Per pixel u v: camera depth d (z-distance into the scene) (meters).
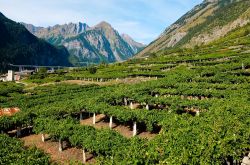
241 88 55.00
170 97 51.62
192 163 20.94
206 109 44.00
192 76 74.69
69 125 39.09
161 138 26.05
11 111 62.25
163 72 94.19
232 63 91.69
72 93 76.56
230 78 66.00
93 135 33.81
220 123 26.75
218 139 23.03
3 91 91.31
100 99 56.12
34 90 93.31
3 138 34.53
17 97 78.38
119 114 43.91
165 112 42.12
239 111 32.75
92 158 35.84
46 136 46.44
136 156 22.69
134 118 41.78
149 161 22.52
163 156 22.64
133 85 71.94
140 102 52.94
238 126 25.94
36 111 52.88
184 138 24.41
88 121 52.72
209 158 20.97
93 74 119.94
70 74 140.62
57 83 110.69
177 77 75.25
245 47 138.88
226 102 39.38
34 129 44.22
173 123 32.00
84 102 54.44
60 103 60.72
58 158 37.41
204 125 27.23
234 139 22.97
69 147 40.03
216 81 67.12
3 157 26.39
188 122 30.55
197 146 22.05
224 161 22.53
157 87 64.25
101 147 30.69
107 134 32.84
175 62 123.50
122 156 25.05
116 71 121.44
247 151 23.95
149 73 95.75
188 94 55.28
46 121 43.78
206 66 92.25
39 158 26.48
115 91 64.62
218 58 115.25
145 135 41.84
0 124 46.12
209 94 52.59
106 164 22.53
